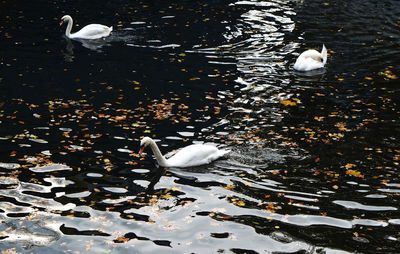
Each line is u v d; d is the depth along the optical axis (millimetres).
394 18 22641
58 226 8867
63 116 13148
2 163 10773
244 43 19328
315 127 12719
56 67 16625
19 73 16000
